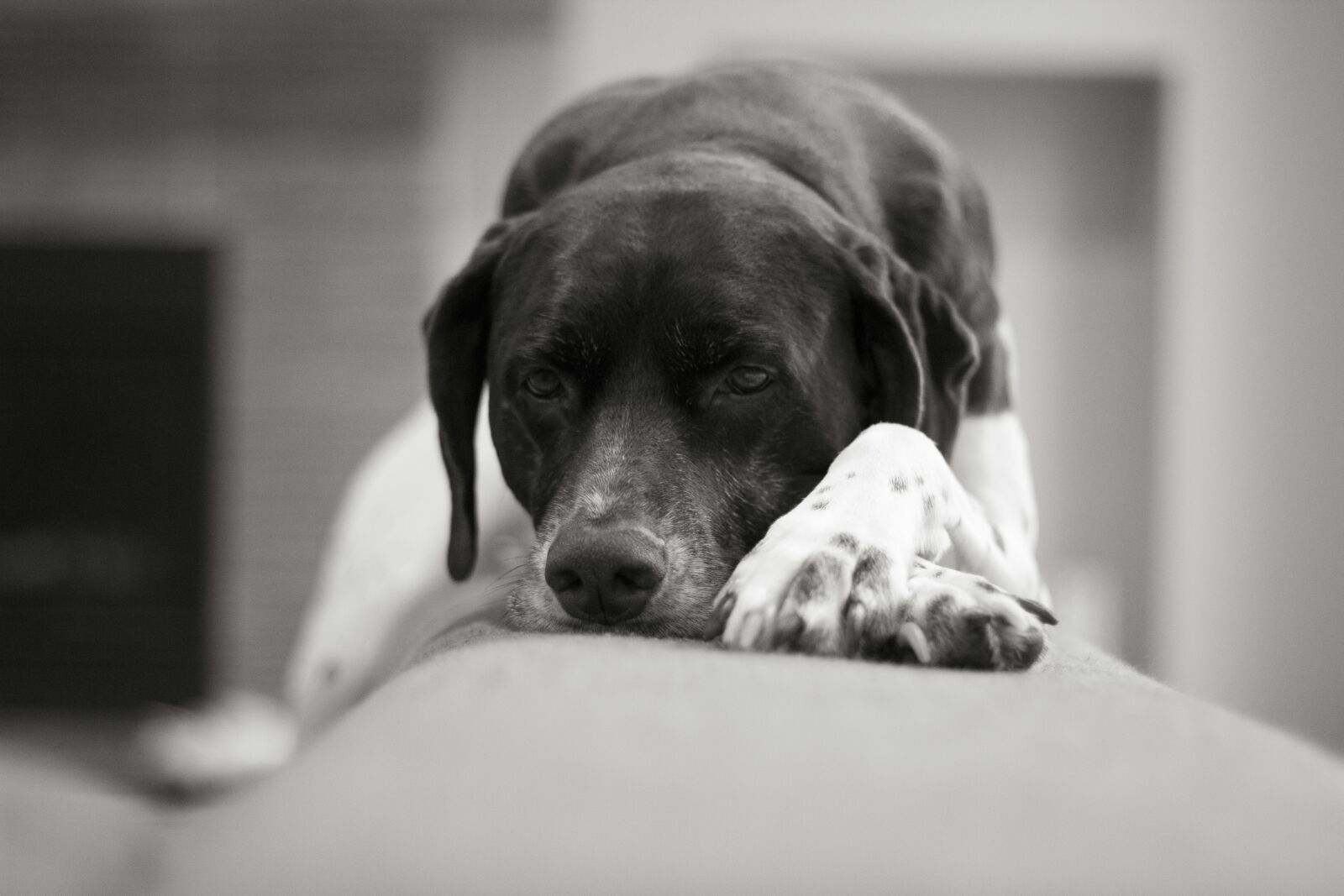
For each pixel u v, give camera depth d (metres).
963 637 1.68
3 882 1.21
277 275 9.21
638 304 2.31
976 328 2.83
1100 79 9.21
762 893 0.70
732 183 2.44
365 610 3.60
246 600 9.15
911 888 0.70
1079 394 9.24
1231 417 8.79
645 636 2.10
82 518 9.20
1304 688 8.78
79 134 9.23
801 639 1.71
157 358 9.23
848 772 0.92
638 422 2.29
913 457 2.06
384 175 9.20
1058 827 0.81
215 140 9.22
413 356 9.20
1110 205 9.24
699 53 8.77
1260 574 8.77
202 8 9.09
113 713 9.13
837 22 8.70
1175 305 8.82
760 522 2.29
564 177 2.93
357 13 9.12
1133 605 9.21
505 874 0.72
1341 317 8.75
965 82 9.25
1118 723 1.11
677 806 0.84
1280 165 8.77
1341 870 0.76
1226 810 0.86
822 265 2.40
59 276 9.23
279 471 9.18
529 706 1.10
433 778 0.89
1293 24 8.73
